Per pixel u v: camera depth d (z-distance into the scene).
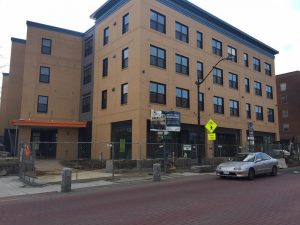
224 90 33.81
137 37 25.83
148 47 26.11
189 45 30.03
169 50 27.94
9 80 37.19
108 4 30.08
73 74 35.19
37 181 16.14
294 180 16.44
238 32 36.59
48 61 33.88
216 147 30.84
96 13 31.70
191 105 29.34
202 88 30.98
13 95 37.06
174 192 12.40
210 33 32.91
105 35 31.06
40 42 33.72
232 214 8.22
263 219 7.64
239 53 37.03
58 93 34.00
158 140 25.95
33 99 32.56
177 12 29.30
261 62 41.06
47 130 34.31
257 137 39.12
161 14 27.75
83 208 9.41
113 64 28.98
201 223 7.29
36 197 11.89
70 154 32.75
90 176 18.64
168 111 25.58
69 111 34.41
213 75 32.69
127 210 8.94
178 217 7.94
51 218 8.08
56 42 34.59
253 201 10.11
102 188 14.45
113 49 29.19
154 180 17.11
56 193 12.97
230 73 35.34
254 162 17.62
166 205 9.61
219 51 34.09
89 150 32.25
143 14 26.12
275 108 42.66
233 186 14.08
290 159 32.19
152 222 7.46
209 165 23.78
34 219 8.00
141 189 13.66
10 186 15.07
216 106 32.62
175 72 28.22
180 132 28.20
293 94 63.97
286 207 9.09
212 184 14.95
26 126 30.92
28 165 16.22
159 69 26.77
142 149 24.44
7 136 36.28
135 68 25.70
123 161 22.09
